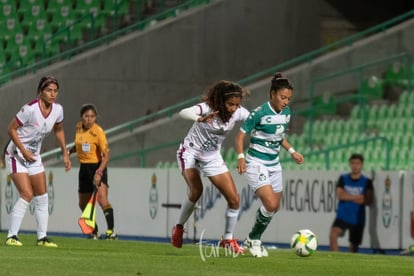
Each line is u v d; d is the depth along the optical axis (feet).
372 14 198.49
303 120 173.06
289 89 83.05
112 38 185.26
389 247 119.75
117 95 180.75
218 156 86.48
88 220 102.17
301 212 126.72
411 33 178.29
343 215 120.88
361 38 195.52
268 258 84.38
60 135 94.07
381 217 120.57
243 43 188.75
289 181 128.06
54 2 198.70
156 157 172.96
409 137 153.38
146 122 182.29
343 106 174.91
